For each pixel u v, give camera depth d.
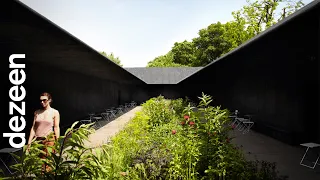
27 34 4.25
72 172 1.87
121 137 4.68
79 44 5.05
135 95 27.88
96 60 7.46
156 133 5.52
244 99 10.16
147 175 3.17
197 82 21.02
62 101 9.29
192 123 3.61
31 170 1.82
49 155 1.89
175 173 3.06
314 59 6.09
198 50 45.19
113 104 18.45
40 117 3.50
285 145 6.41
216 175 3.07
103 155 2.02
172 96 28.72
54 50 5.72
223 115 3.72
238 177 2.96
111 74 12.93
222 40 42.06
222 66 10.41
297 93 6.47
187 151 3.16
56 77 8.96
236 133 8.27
